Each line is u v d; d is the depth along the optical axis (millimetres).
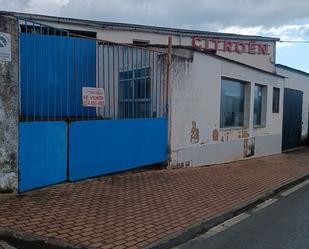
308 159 17375
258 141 17156
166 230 6207
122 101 10070
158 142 11023
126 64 10250
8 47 7105
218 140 13906
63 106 8406
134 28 18344
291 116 21781
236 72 14953
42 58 8055
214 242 6055
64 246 5320
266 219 7445
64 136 8367
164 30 19281
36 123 7734
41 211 6586
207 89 13055
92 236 5711
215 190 9328
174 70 11484
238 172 12359
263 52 22359
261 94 17859
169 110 11320
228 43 21406
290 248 5820
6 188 7324
